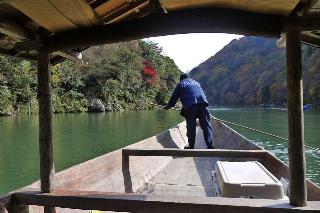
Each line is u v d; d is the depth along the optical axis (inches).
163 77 2134.6
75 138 650.2
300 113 79.7
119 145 564.4
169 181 174.6
